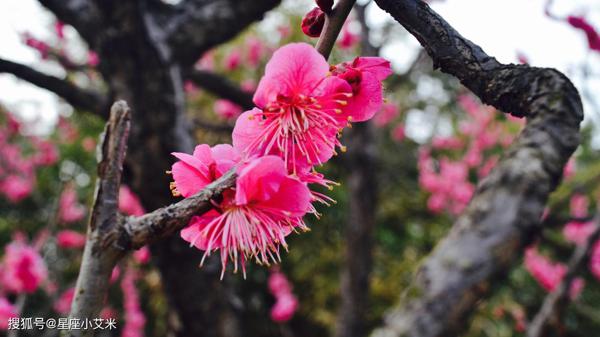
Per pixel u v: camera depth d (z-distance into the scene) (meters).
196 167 0.94
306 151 0.96
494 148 7.09
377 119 6.47
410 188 8.01
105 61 2.77
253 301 6.40
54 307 4.45
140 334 5.45
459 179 6.82
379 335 0.69
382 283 6.45
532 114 0.72
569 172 5.32
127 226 0.84
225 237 0.91
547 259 5.48
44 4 2.89
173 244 2.75
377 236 6.93
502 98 0.76
